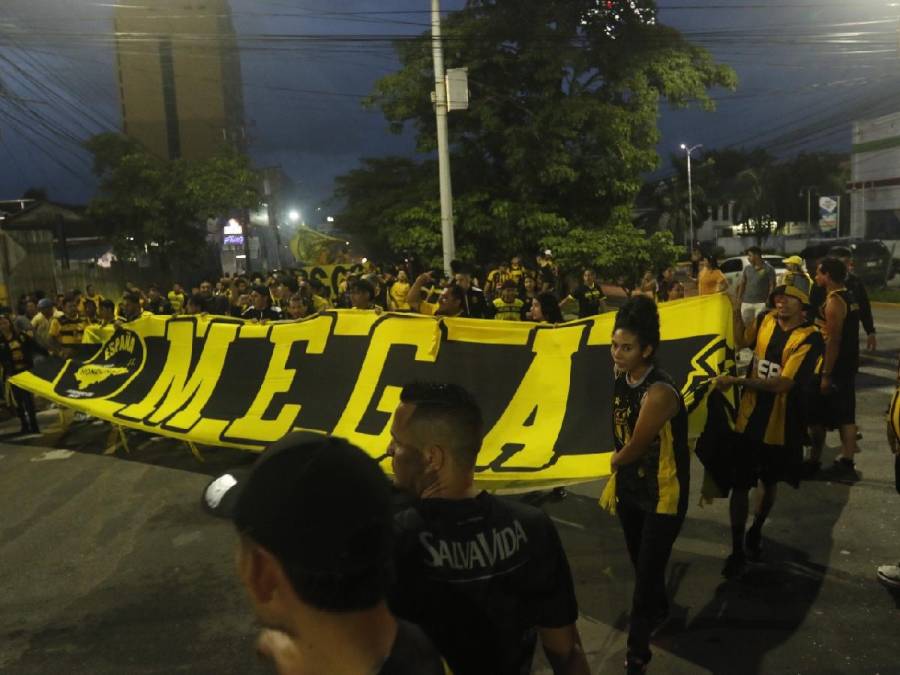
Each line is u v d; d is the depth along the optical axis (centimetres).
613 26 1922
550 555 187
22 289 1984
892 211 3669
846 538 501
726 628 396
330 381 704
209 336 807
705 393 444
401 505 186
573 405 561
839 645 375
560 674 194
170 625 436
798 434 448
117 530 598
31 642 426
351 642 100
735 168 6316
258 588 99
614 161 1905
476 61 1923
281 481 97
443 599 176
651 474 352
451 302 725
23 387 919
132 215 3003
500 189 2050
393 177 2941
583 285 1268
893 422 441
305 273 1847
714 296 499
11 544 583
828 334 595
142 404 820
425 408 186
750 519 538
